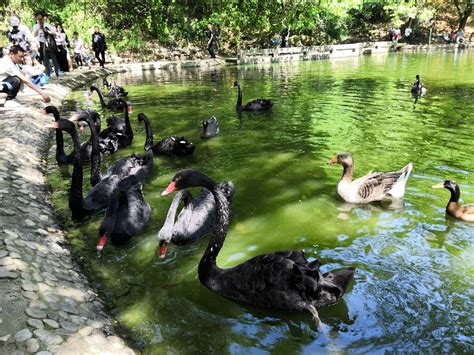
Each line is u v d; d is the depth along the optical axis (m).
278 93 6.77
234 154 3.75
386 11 16.89
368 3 17.14
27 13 10.91
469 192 2.81
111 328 1.67
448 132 4.17
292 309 1.77
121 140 4.06
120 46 11.86
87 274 2.07
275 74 9.34
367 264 2.05
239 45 13.80
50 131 4.54
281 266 1.76
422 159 3.45
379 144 3.87
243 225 2.51
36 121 4.50
